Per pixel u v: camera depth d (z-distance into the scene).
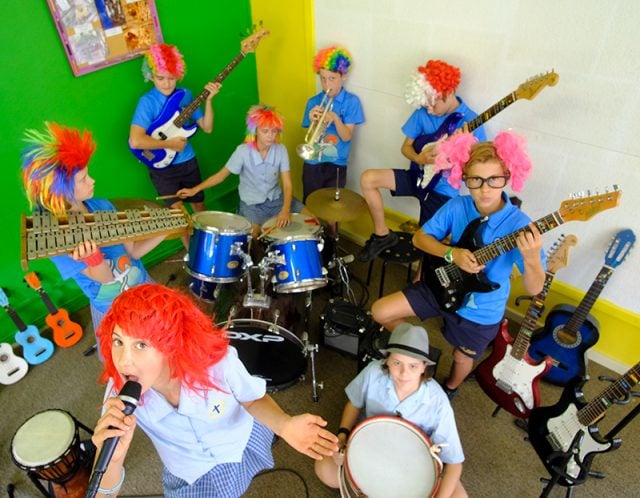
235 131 3.76
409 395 1.81
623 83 2.03
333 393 2.56
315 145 3.07
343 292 3.16
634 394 1.80
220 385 1.26
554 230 2.52
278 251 2.42
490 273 1.98
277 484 2.15
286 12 3.17
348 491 1.62
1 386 2.64
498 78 2.40
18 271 2.81
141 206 2.40
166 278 3.39
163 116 2.90
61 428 1.85
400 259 2.80
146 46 2.91
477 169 1.81
